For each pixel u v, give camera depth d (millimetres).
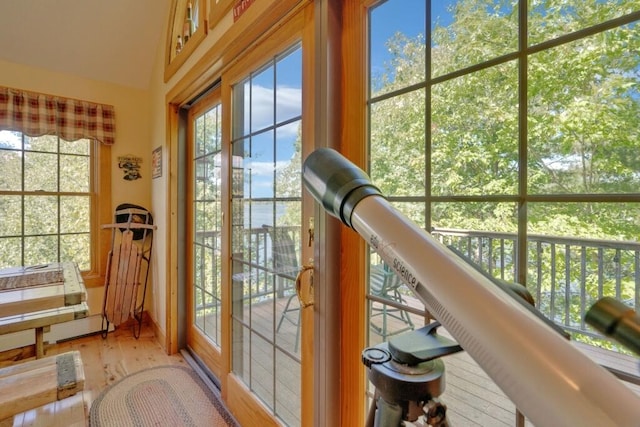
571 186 625
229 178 1742
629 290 562
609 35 575
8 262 2484
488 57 740
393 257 340
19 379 1229
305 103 1176
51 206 2664
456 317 273
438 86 840
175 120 2500
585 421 187
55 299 1530
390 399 427
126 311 2760
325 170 446
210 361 2188
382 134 984
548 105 651
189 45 1989
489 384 781
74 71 2678
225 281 1779
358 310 1052
